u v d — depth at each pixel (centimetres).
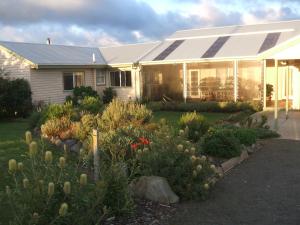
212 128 1063
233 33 2723
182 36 2936
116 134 873
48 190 423
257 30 2681
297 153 1047
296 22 2708
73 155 916
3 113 1991
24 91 2058
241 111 2072
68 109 1298
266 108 2158
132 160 717
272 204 650
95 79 2677
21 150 995
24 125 1669
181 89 2508
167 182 673
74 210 457
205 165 717
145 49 2875
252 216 597
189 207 636
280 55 1580
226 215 602
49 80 2345
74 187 472
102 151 750
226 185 759
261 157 1005
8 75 2178
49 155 459
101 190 507
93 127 1049
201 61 2384
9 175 693
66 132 1042
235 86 2322
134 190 669
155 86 2594
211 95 2412
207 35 2820
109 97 2681
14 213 437
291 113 1942
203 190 673
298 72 2133
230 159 920
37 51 2462
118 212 568
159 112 2223
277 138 1276
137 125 1059
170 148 715
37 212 427
